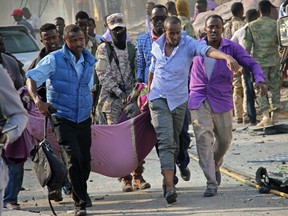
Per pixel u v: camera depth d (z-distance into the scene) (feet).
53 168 56.18
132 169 66.90
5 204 63.98
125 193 68.59
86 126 61.87
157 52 62.59
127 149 66.23
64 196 69.26
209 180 64.54
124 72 70.90
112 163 66.18
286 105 119.14
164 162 61.57
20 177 64.03
